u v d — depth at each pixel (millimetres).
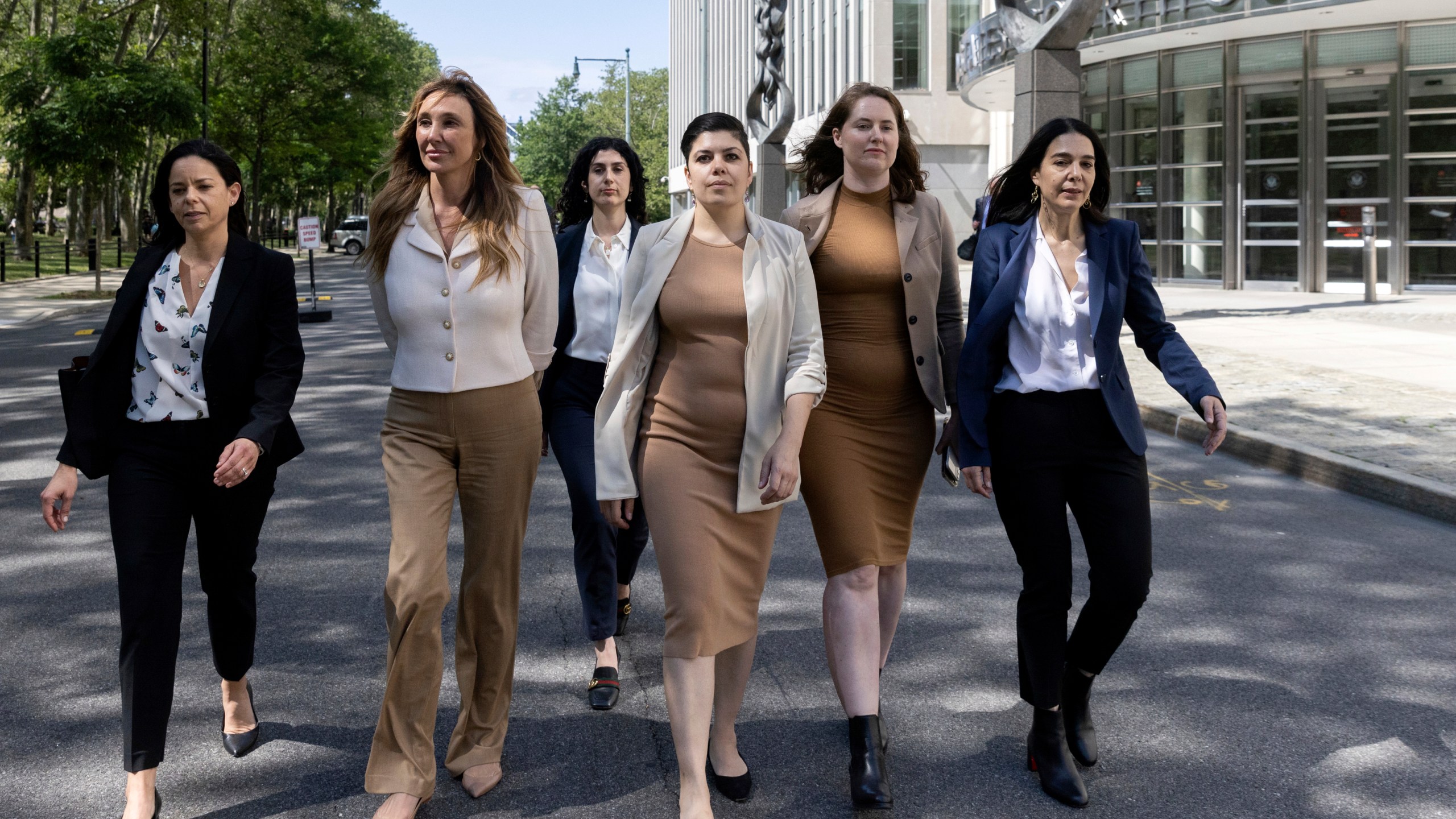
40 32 38094
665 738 3902
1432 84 20656
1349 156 21516
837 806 3412
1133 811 3363
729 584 3377
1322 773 3594
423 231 3430
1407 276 21203
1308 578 5664
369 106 51688
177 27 37531
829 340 3709
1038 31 14594
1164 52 23781
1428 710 4078
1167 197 24047
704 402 3338
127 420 3430
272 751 3820
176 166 3391
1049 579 3457
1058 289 3500
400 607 3254
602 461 3410
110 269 38625
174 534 3393
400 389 3459
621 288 4582
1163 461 8547
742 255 3373
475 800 3465
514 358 3500
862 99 3670
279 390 3416
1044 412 3451
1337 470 7609
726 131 3332
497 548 3529
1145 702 4160
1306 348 13383
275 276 3484
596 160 4621
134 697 3270
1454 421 8938
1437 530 6578
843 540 3592
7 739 3930
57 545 6520
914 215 3736
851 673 3500
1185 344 3559
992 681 4395
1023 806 3396
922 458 3775
